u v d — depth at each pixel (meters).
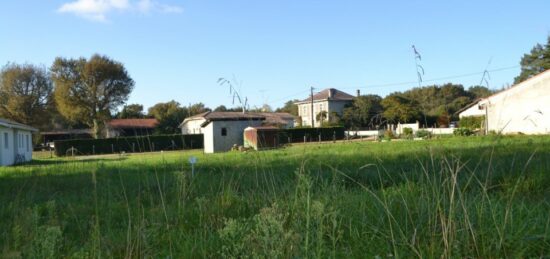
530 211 3.97
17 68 65.94
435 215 3.69
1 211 6.09
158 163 14.77
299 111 81.00
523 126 31.94
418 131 31.28
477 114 34.75
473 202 4.10
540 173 6.46
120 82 68.56
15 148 27.94
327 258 3.31
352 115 53.28
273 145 33.16
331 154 15.37
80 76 66.88
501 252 3.20
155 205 6.27
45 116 67.69
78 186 9.24
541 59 45.81
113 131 58.62
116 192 7.40
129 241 3.91
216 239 4.02
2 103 65.88
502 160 8.46
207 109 55.81
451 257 3.11
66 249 4.19
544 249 3.24
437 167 7.06
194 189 7.06
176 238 4.33
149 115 65.31
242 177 8.05
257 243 3.02
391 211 4.24
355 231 3.84
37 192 8.43
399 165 9.50
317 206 3.38
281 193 5.31
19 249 3.88
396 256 3.09
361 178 7.70
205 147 38.94
